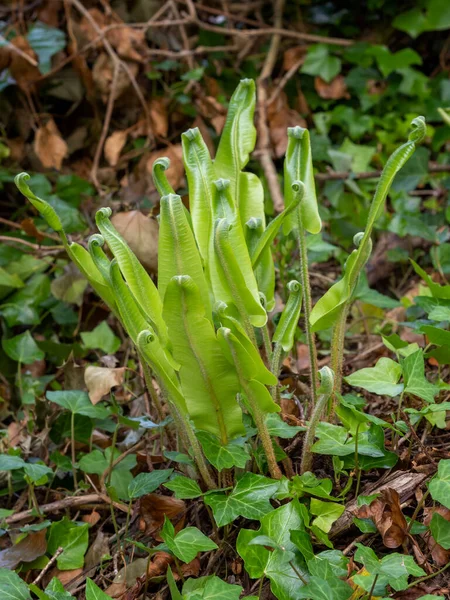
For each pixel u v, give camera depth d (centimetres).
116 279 64
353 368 99
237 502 65
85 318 121
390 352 98
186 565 70
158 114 153
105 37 153
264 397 64
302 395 86
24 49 147
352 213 139
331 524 68
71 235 122
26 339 104
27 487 87
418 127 65
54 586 66
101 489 83
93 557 76
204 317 61
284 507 65
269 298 71
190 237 62
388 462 70
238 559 70
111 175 150
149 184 143
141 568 70
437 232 124
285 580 62
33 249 121
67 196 139
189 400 65
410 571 60
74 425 88
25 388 105
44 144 146
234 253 65
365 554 60
